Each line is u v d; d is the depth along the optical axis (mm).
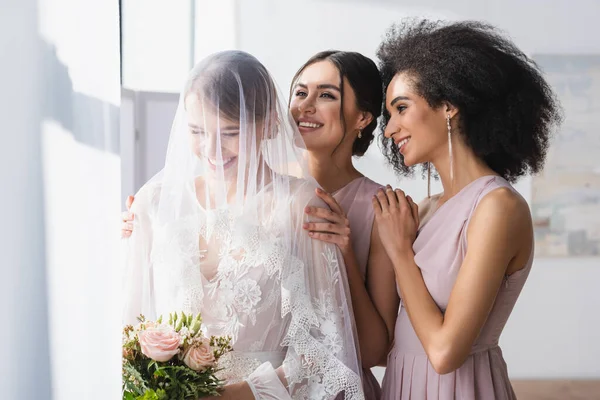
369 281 1792
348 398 1393
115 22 979
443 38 1607
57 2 938
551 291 4156
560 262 4145
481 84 1549
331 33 4207
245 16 4207
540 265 4152
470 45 1580
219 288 1393
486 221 1468
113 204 979
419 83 1589
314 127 1842
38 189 919
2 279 877
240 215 1395
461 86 1553
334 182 1867
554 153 4125
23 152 904
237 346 1394
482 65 1557
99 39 966
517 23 4188
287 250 1413
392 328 1786
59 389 938
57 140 935
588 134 4133
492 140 1562
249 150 1403
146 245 1462
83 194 954
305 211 1483
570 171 4129
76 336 950
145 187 1518
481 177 1558
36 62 920
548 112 1665
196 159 1410
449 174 1623
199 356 1273
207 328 1389
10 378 887
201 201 1410
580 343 4141
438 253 1569
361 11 4207
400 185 4066
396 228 1627
